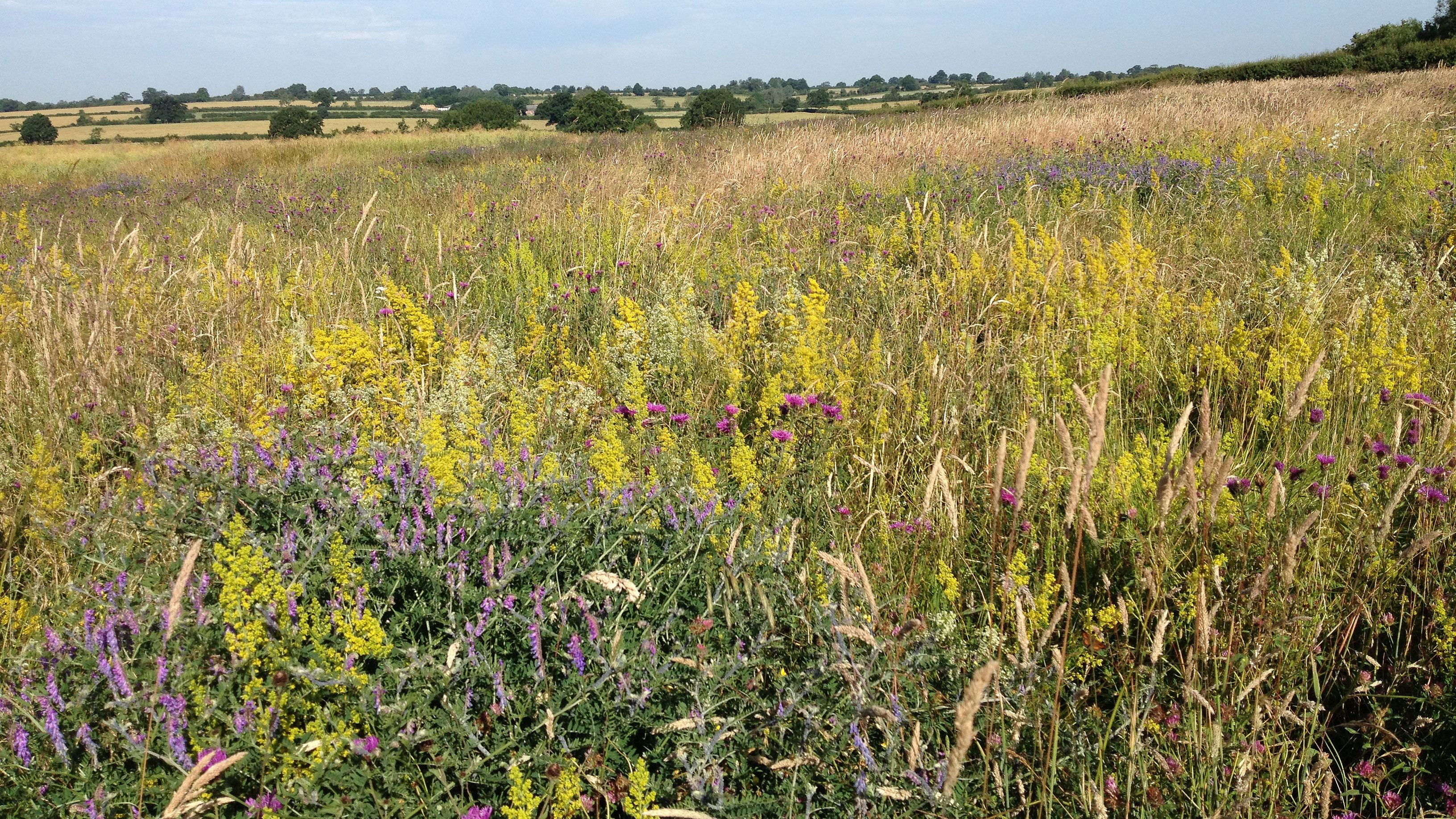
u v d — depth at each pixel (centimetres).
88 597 240
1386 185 748
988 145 1164
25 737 182
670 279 582
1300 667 231
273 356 412
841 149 1155
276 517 253
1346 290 463
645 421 342
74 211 1259
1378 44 3422
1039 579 254
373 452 272
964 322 474
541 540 241
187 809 154
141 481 301
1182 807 196
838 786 189
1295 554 219
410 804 184
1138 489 283
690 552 254
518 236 662
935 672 218
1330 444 311
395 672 195
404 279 618
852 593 236
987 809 193
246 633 192
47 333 418
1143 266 477
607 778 196
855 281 557
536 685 201
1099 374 378
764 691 215
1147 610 233
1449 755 214
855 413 371
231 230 817
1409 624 242
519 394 378
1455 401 312
